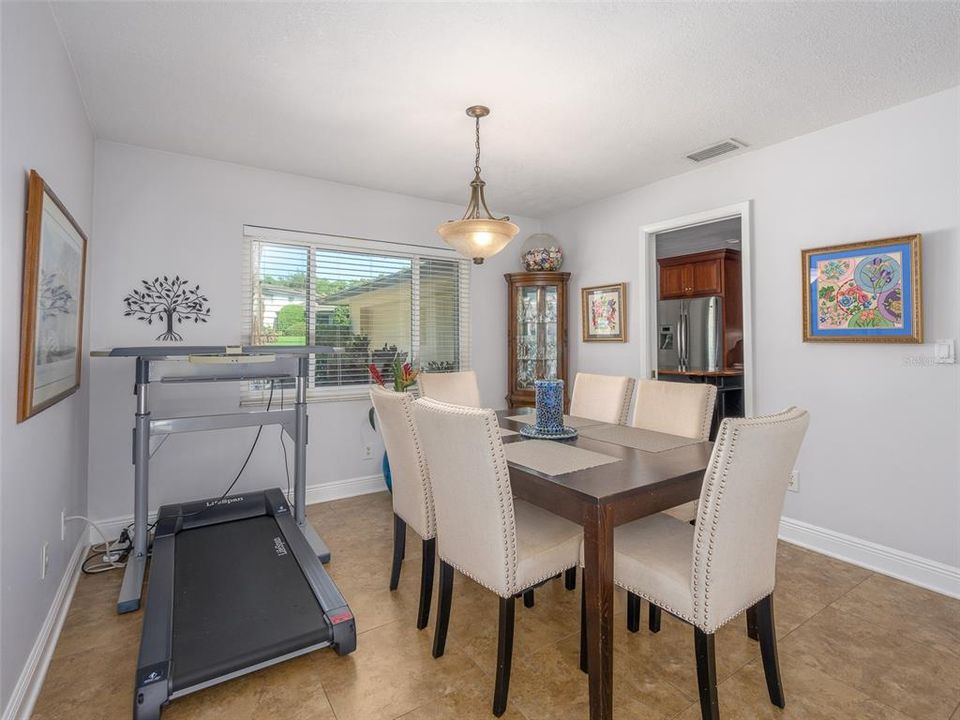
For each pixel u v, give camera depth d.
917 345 2.35
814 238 2.70
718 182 3.15
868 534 2.52
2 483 1.32
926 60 2.01
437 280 4.10
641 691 1.62
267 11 1.71
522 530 1.79
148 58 2.00
